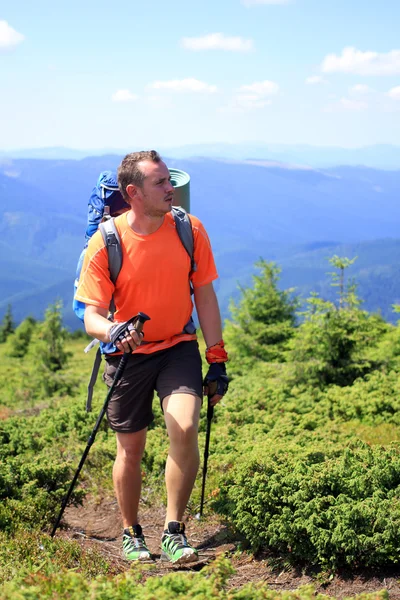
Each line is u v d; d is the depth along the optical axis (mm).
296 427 7871
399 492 4363
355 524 4078
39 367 22406
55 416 9250
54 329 24859
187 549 4266
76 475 4652
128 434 4543
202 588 2873
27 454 7660
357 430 8031
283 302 21141
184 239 4277
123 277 4223
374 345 13039
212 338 4496
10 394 18641
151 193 4066
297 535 4246
